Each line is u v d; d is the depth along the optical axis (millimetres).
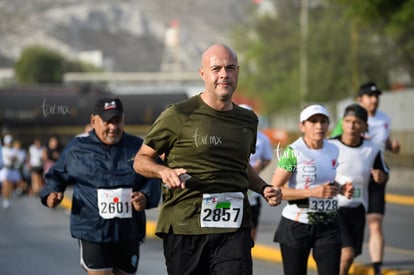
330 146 20500
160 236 15961
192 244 15594
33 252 33844
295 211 20078
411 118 95188
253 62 162875
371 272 26484
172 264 15812
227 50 15281
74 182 19062
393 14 66000
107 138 18688
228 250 15531
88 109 107062
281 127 160125
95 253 18531
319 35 130125
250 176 16406
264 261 30609
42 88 110125
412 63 123062
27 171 75562
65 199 55969
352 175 22547
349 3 67375
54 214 51062
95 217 18516
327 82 128750
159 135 15453
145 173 15109
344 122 22578
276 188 16234
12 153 58500
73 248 34938
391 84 132250
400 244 35000
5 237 39094
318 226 20000
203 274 15883
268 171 57156
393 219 45594
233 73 15250
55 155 66750
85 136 19047
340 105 114812
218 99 15289
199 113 15422
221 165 15477
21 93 110062
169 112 15445
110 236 18500
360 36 124562
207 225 15523
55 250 34375
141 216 18906
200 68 15516
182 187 14570
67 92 108625
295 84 147375
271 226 40750
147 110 113875
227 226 15562
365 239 34750
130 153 18766
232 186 15578
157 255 32344
